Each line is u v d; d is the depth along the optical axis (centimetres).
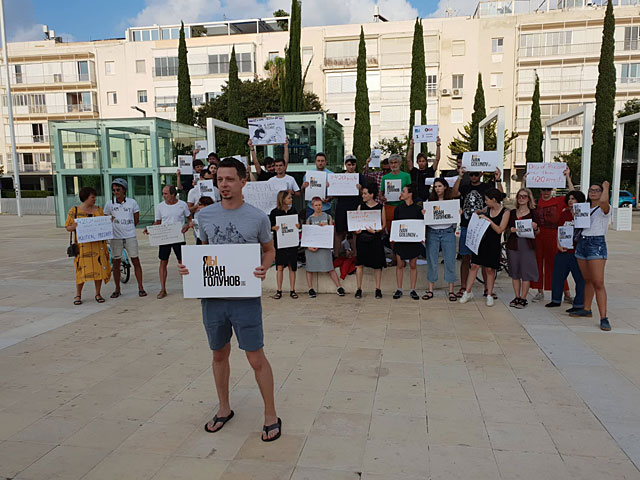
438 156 891
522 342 528
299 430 341
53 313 684
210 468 296
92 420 363
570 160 3409
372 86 3781
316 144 1569
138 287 829
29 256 1300
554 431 334
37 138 4650
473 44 3681
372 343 531
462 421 350
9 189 4728
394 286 791
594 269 565
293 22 1814
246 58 4053
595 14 3531
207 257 315
